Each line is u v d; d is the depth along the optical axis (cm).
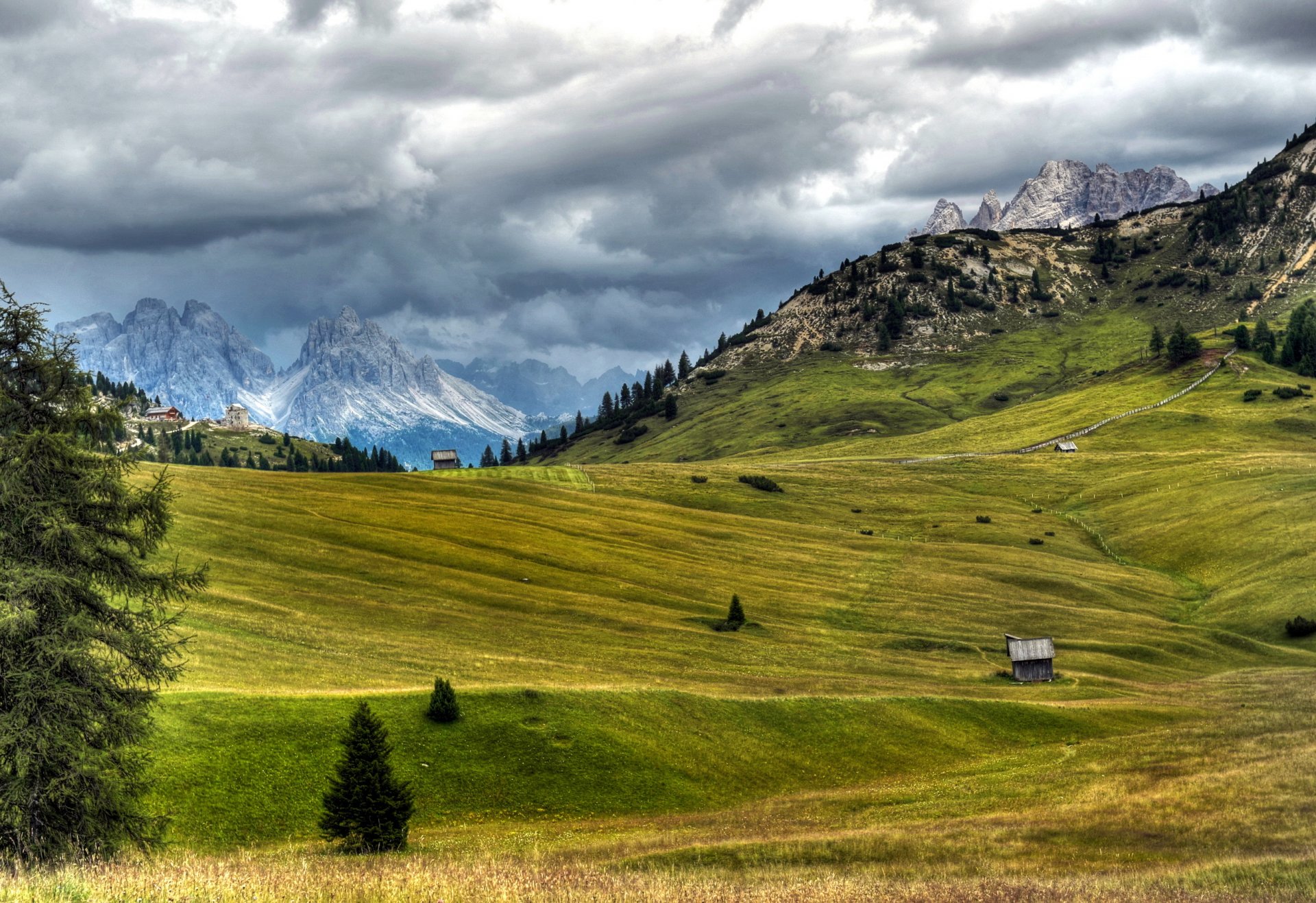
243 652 6506
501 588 9738
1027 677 8581
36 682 2788
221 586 8156
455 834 4428
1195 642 9981
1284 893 2908
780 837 4116
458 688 5969
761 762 5906
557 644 8106
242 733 4938
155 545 3200
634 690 6412
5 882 2059
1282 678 8356
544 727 5647
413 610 8556
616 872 3241
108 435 3141
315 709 5319
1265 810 4112
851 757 6131
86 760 2902
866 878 3181
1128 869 3434
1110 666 9100
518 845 4162
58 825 2853
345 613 8112
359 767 3916
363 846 3884
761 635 9381
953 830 4144
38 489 2934
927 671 8644
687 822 4722
